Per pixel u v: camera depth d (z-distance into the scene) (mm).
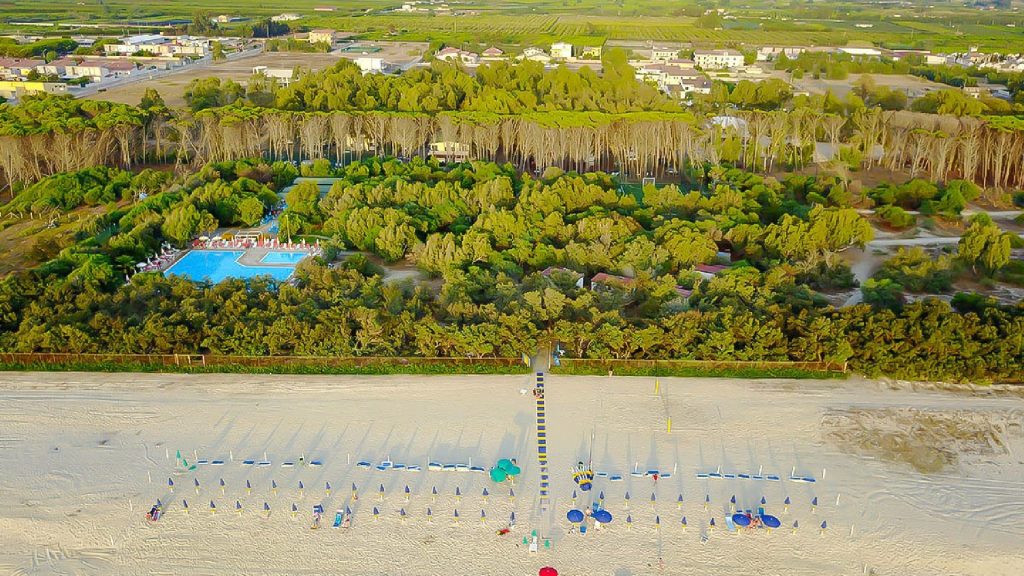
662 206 119562
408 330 83062
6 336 82062
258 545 58750
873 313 83625
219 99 182750
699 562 57625
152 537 59438
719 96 190625
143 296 89062
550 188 121375
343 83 183125
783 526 61125
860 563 57844
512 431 72500
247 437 71188
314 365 82062
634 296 92000
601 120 153875
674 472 67125
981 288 102312
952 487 65750
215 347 81750
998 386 79688
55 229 119625
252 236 119125
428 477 66250
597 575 56281
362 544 58938
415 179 134875
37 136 138500
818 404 76688
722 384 80125
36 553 58031
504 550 58531
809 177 140125
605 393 78500
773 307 84688
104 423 73000
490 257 102000
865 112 165375
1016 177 148125
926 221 126938
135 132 151500
